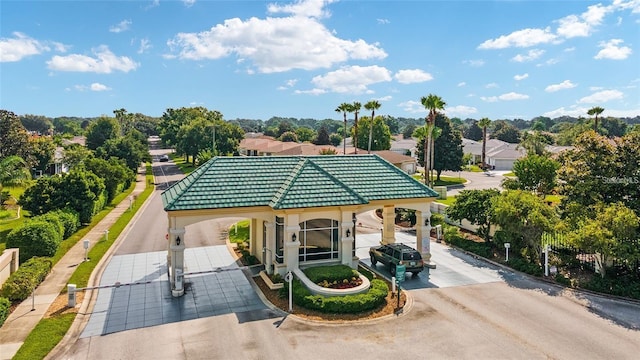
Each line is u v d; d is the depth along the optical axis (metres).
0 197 43.09
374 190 23.92
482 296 20.08
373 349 15.03
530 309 18.53
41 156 66.62
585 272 22.36
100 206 42.31
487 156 95.19
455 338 15.84
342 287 19.33
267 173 23.73
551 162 33.78
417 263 22.61
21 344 15.16
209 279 22.50
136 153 75.06
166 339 15.82
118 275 23.38
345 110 69.12
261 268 24.06
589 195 23.39
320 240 22.47
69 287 18.38
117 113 138.88
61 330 16.08
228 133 87.94
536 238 23.28
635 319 17.52
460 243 28.59
